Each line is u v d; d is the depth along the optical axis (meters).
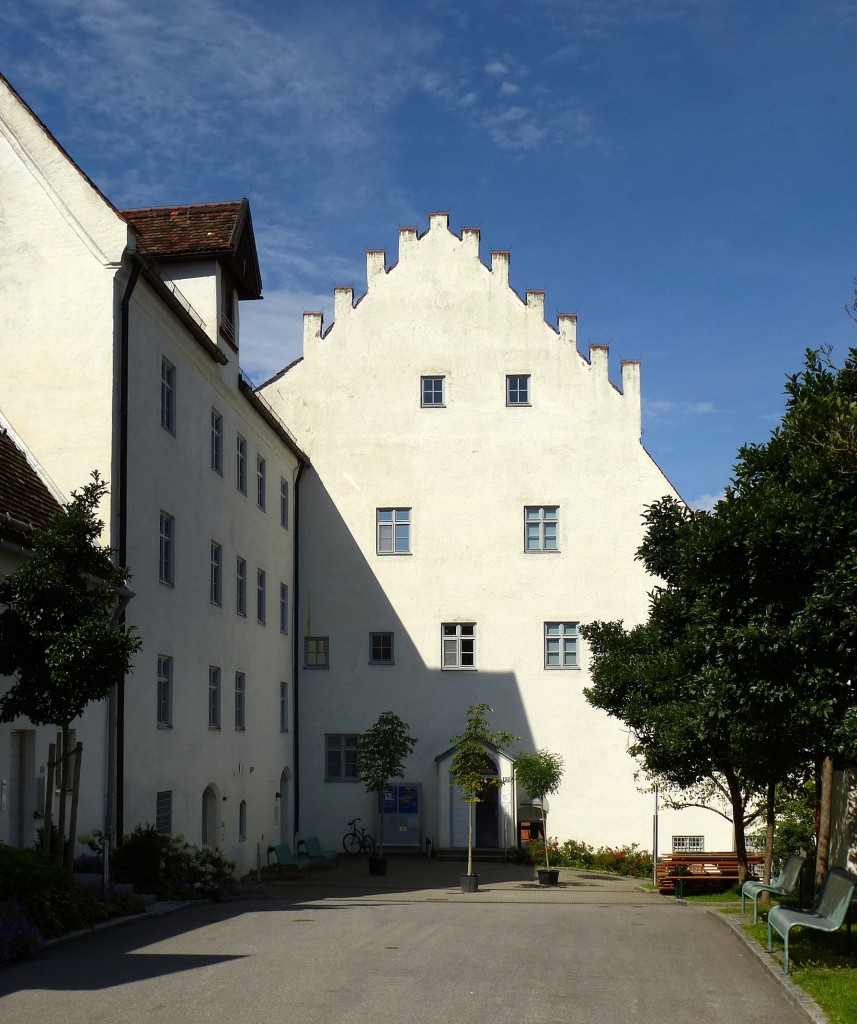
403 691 39.69
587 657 39.50
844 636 11.49
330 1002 10.19
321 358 41.09
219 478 30.31
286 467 38.91
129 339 23.69
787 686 12.11
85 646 15.44
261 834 34.34
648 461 40.03
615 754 38.84
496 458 40.34
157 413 25.30
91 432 22.61
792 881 16.02
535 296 40.84
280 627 37.75
